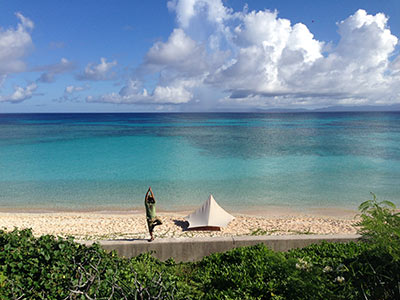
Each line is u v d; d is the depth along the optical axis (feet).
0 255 18.85
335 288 16.29
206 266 26.50
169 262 30.01
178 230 53.31
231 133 267.39
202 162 122.21
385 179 93.61
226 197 76.69
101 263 21.12
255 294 20.08
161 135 244.83
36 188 84.07
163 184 88.74
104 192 80.64
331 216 62.80
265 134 255.50
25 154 141.38
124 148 163.73
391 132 268.21
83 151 151.43
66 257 20.25
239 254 26.71
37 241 21.06
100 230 52.39
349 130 297.74
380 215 15.71
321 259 24.70
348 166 113.50
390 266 14.98
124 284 16.90
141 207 69.05
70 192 80.48
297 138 219.00
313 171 105.19
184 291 20.68
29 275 18.49
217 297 19.84
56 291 17.69
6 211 65.51
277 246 31.50
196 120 588.91
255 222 57.93
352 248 26.50
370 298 14.51
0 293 16.15
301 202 72.64
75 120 582.76
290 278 18.25
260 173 102.42
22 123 451.94
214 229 53.11
